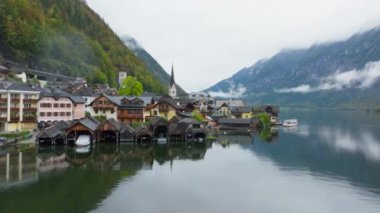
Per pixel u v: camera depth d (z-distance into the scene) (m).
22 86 122.00
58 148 101.94
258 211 54.66
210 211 54.16
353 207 57.19
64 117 133.12
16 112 118.50
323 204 58.38
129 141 118.12
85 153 96.38
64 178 69.88
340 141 130.25
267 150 108.88
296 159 94.31
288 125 196.88
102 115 138.00
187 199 59.12
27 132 114.50
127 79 190.12
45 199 57.50
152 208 54.69
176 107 149.88
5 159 85.25
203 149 108.81
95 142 113.56
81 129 109.12
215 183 69.00
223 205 56.81
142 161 88.00
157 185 66.69
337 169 82.50
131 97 143.62
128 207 54.78
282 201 59.38
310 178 74.12
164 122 124.31
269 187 67.12
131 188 64.44
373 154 102.19
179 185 67.00
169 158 92.88
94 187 64.56
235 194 62.41
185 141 124.31
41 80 182.88
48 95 128.38
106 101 138.38
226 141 129.38
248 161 90.81
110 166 81.50
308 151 107.38
